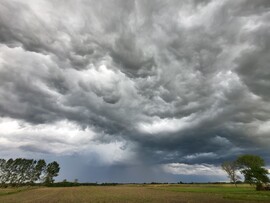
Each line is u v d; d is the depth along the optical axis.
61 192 89.06
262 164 104.25
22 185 168.88
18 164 176.38
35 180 176.38
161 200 52.12
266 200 47.50
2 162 173.88
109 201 50.25
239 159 109.81
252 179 84.69
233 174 116.38
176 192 82.69
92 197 62.34
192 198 56.25
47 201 51.91
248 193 67.38
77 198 59.38
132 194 73.94
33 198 61.41
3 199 59.28
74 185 177.62
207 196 62.12
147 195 68.62
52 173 181.38
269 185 83.62
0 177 169.88
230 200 49.53
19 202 50.62
